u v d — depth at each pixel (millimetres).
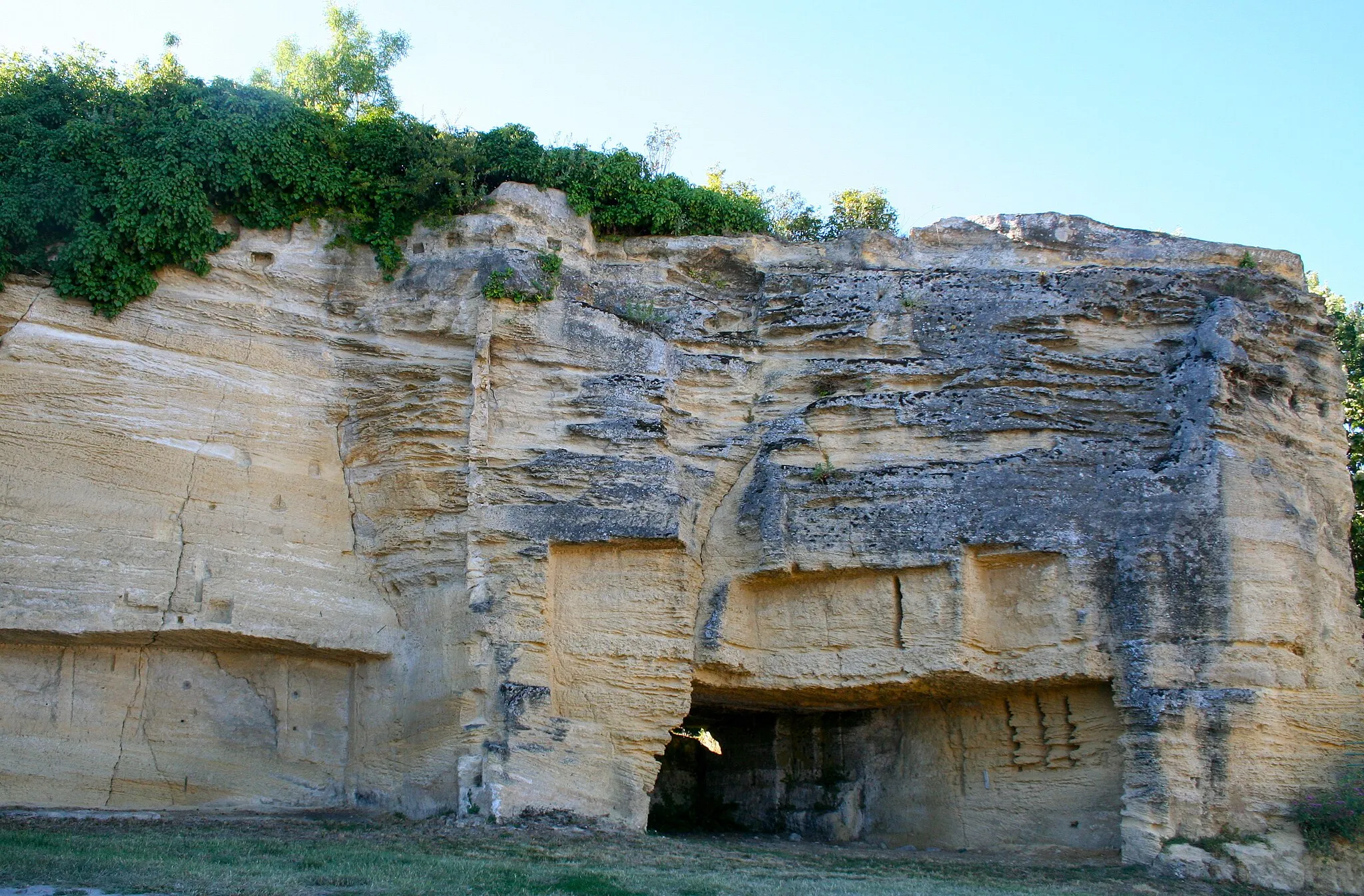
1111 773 20609
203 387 21109
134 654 20062
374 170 23156
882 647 21531
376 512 21953
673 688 21188
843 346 23953
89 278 20375
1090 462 21750
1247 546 20531
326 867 16062
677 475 22172
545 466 21609
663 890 16062
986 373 23047
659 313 24203
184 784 20047
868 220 31266
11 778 18766
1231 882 18672
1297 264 25562
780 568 21703
